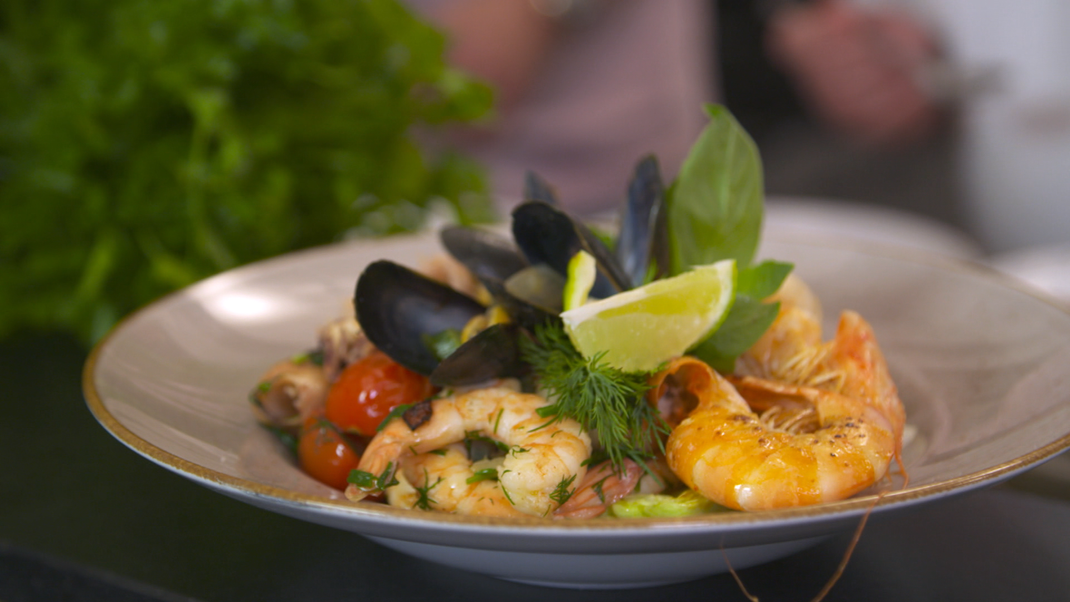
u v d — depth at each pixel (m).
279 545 0.43
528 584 0.41
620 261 0.46
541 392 0.42
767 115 1.27
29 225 0.56
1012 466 0.36
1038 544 0.42
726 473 0.38
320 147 0.59
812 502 0.38
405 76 0.61
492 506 0.40
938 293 0.49
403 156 0.62
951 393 0.45
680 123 1.02
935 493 0.35
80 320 0.57
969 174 1.22
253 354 0.48
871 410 0.41
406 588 0.41
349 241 0.62
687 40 1.03
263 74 0.58
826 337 0.50
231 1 0.55
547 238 0.44
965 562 0.41
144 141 0.56
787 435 0.39
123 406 0.41
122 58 0.55
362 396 0.44
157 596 0.41
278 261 0.52
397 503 0.41
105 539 0.43
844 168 1.23
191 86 0.54
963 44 1.22
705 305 0.42
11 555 0.43
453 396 0.42
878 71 1.20
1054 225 1.12
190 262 0.56
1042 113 1.19
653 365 0.42
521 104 1.00
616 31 1.00
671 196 0.46
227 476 0.37
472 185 0.65
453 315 0.44
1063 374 0.43
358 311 0.43
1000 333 0.46
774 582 0.40
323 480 0.43
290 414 0.45
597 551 0.35
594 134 1.00
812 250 0.54
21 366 0.57
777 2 1.20
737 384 0.43
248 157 0.55
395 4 0.60
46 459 0.48
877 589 0.40
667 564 0.38
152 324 0.47
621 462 0.41
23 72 0.56
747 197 0.45
